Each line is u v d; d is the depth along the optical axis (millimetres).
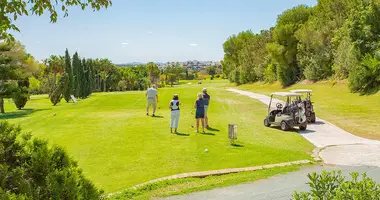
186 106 24422
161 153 9812
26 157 3676
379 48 27844
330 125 16344
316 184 3277
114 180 7438
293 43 46969
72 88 40500
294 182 7309
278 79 48781
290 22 48344
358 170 8297
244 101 28891
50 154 3736
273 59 50906
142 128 14336
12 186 3324
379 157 9758
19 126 3857
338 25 39031
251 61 65625
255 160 9195
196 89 47250
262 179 7535
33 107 33312
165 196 6477
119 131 13602
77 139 11930
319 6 45281
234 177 7688
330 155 10156
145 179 7520
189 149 10312
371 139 12969
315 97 29750
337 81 34688
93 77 72375
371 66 26297
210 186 7023
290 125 14688
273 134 13883
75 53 43812
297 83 45312
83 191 3594
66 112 21359
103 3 4938
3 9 4336
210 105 25672
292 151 10562
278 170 8242
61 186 3336
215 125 15352
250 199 6301
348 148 11219
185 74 150750
